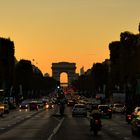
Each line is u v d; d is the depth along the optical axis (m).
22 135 56.03
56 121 91.31
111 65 183.38
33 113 135.00
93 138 52.09
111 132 62.38
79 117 111.38
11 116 113.50
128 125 79.50
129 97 129.75
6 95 183.00
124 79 150.25
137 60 139.00
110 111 106.62
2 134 57.69
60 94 162.62
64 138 51.66
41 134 57.72
